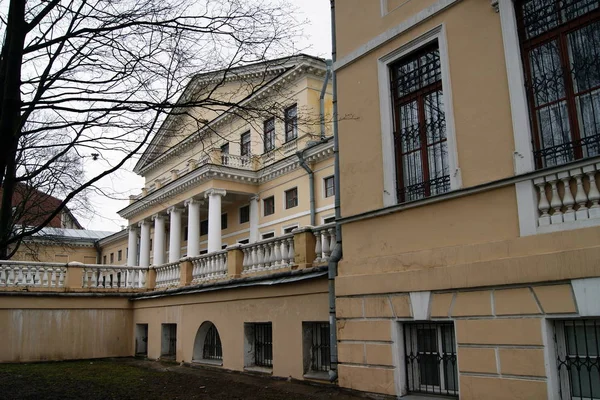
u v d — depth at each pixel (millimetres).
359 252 8641
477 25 7285
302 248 10453
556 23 6609
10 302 15492
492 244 6688
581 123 6285
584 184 5941
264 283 10867
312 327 10047
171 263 16422
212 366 12625
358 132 8984
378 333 8000
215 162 25734
